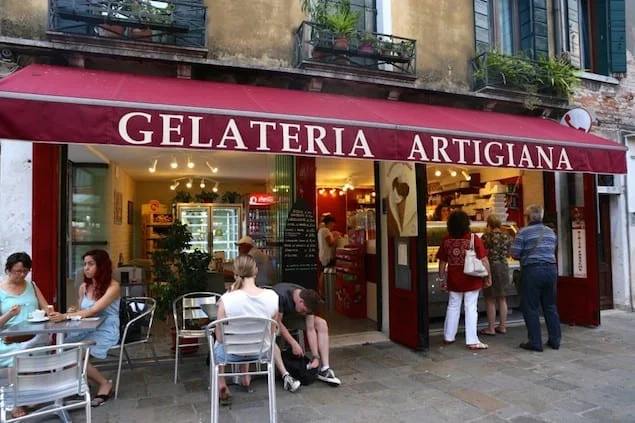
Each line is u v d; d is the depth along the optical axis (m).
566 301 7.76
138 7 5.27
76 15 5.01
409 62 6.60
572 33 8.59
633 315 8.34
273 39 6.13
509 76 7.35
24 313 4.36
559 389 4.68
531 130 6.36
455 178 9.91
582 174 7.77
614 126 8.83
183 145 3.90
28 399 3.08
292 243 5.95
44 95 3.60
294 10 6.27
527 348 6.16
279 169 6.80
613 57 8.88
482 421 3.94
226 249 11.10
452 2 7.36
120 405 4.33
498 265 6.88
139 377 5.13
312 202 6.33
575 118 7.43
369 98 6.54
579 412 4.11
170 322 6.75
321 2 6.41
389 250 6.70
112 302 4.64
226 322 3.85
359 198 12.85
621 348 6.20
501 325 7.08
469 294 6.27
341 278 8.47
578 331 7.19
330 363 5.63
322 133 4.40
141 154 7.80
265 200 11.05
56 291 5.10
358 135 4.57
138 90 4.56
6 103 3.47
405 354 6.00
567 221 8.05
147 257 11.10
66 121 3.61
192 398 4.51
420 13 7.10
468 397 4.48
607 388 4.70
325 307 8.74
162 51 5.36
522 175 8.82
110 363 5.55
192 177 11.22
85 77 4.81
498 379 5.00
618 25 8.95
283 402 4.39
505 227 8.63
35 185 4.99
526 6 8.14
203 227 11.04
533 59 7.96
